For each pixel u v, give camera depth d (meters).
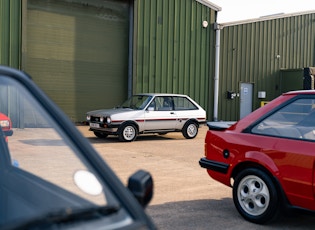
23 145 3.19
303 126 4.43
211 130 5.31
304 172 4.16
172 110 12.94
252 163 4.71
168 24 18.02
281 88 22.86
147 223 1.73
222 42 20.17
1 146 2.74
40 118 1.94
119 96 17.42
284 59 22.95
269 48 22.20
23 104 1.97
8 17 13.92
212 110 19.72
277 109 4.75
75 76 16.17
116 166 8.10
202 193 6.09
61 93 15.84
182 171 7.77
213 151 5.16
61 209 1.67
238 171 4.93
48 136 1.98
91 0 16.36
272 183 4.47
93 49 16.58
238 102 21.05
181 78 18.55
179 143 12.15
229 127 5.17
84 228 1.56
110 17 16.92
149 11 17.45
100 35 16.72
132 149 10.55
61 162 1.95
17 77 1.92
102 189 1.80
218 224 4.66
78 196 1.85
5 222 1.63
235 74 20.81
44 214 1.58
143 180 1.93
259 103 22.00
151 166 8.21
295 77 22.25
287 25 22.91
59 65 15.71
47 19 15.29
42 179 2.31
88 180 1.84
